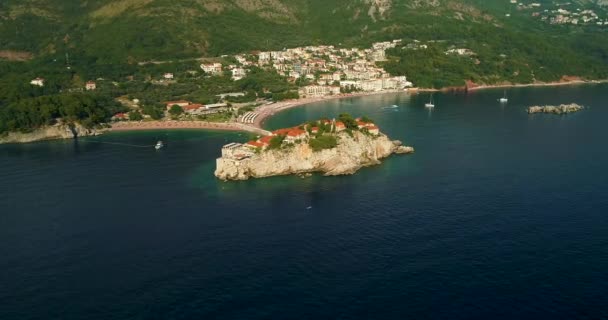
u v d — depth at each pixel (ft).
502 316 437.17
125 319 447.83
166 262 538.47
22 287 501.56
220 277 506.07
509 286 478.18
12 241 599.16
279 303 462.19
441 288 476.95
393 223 614.34
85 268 533.14
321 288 482.28
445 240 567.18
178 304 465.88
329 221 625.00
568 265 511.81
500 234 579.89
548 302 454.40
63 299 480.23
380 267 514.68
